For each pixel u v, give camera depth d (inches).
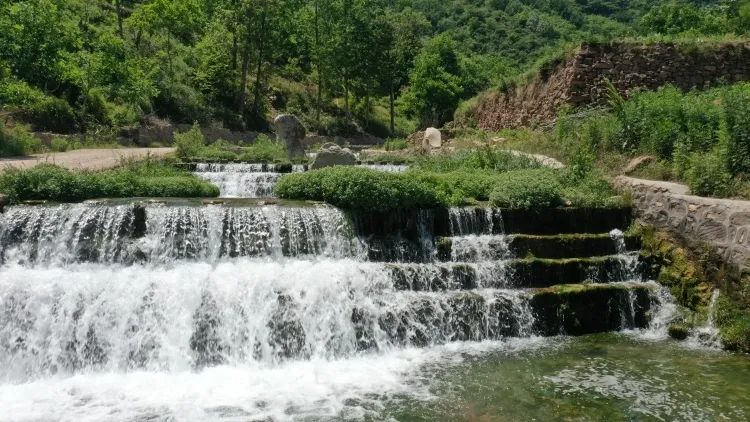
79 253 361.7
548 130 791.1
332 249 396.5
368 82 1802.4
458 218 434.0
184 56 1550.2
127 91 1050.1
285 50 1882.4
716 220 390.0
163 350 313.1
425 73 1804.9
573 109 778.8
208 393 276.8
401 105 1983.3
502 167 571.5
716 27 1030.4
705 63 793.6
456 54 2025.1
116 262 363.6
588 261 411.5
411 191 426.0
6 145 725.3
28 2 875.4
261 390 281.1
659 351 341.7
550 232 447.8
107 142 949.2
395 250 407.8
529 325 371.6
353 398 270.7
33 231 364.5
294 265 361.7
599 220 458.3
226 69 1553.9
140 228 377.7
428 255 412.8
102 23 1395.2
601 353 337.1
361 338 340.8
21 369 300.5
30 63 877.8
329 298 343.3
